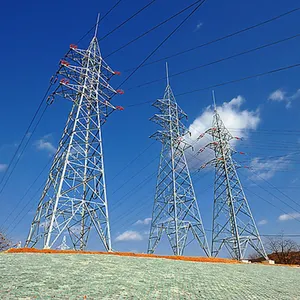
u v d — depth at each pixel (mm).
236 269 26703
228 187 55031
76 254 22922
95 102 40062
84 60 41969
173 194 48625
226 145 59938
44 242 28234
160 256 30656
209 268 24438
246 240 49906
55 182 32719
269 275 25219
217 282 17812
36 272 14016
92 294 11109
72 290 11344
